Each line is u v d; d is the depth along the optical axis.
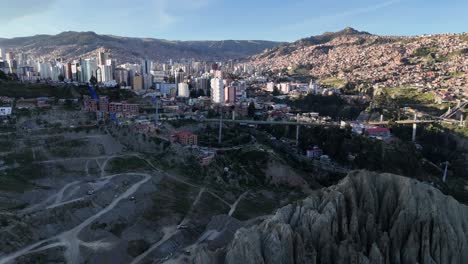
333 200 93.62
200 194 164.38
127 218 132.88
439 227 86.81
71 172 163.38
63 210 126.75
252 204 166.25
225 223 134.38
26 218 115.94
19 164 159.38
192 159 193.62
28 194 136.25
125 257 110.69
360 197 96.69
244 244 80.25
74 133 195.25
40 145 177.62
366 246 86.81
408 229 88.38
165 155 194.38
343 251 82.19
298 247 82.25
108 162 176.38
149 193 153.38
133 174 167.75
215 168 190.62
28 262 99.62
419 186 97.12
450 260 84.19
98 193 143.75
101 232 120.62
